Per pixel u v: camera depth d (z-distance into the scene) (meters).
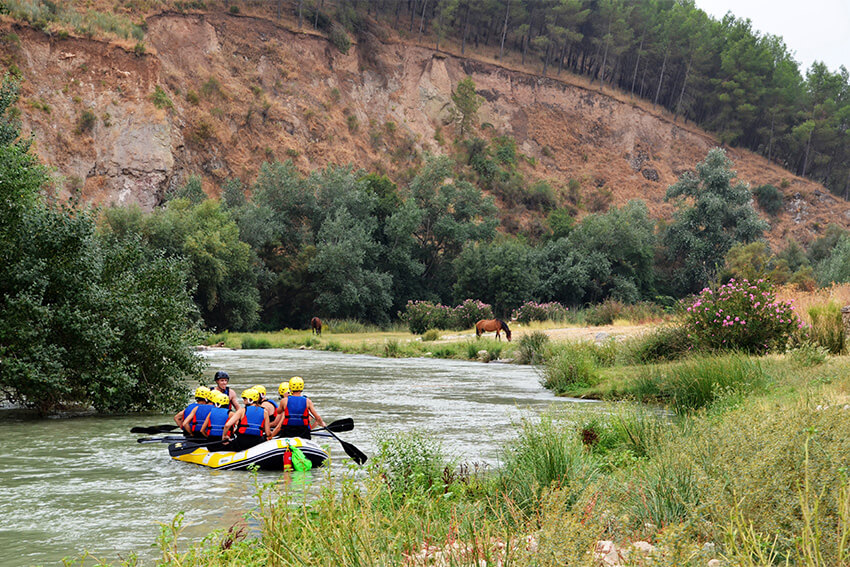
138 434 12.12
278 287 57.97
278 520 4.62
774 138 112.31
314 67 76.56
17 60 52.72
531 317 48.62
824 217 96.19
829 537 3.75
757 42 121.44
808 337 16.91
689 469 5.25
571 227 76.81
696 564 3.66
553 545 3.63
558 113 95.88
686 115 111.06
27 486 8.27
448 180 81.00
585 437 8.27
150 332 15.21
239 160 65.31
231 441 10.02
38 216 14.57
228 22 71.88
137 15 64.69
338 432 11.40
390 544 3.98
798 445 4.70
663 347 19.34
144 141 55.62
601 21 108.88
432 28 98.12
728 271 63.44
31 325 13.84
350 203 62.31
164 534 4.65
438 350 32.00
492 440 10.73
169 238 47.69
